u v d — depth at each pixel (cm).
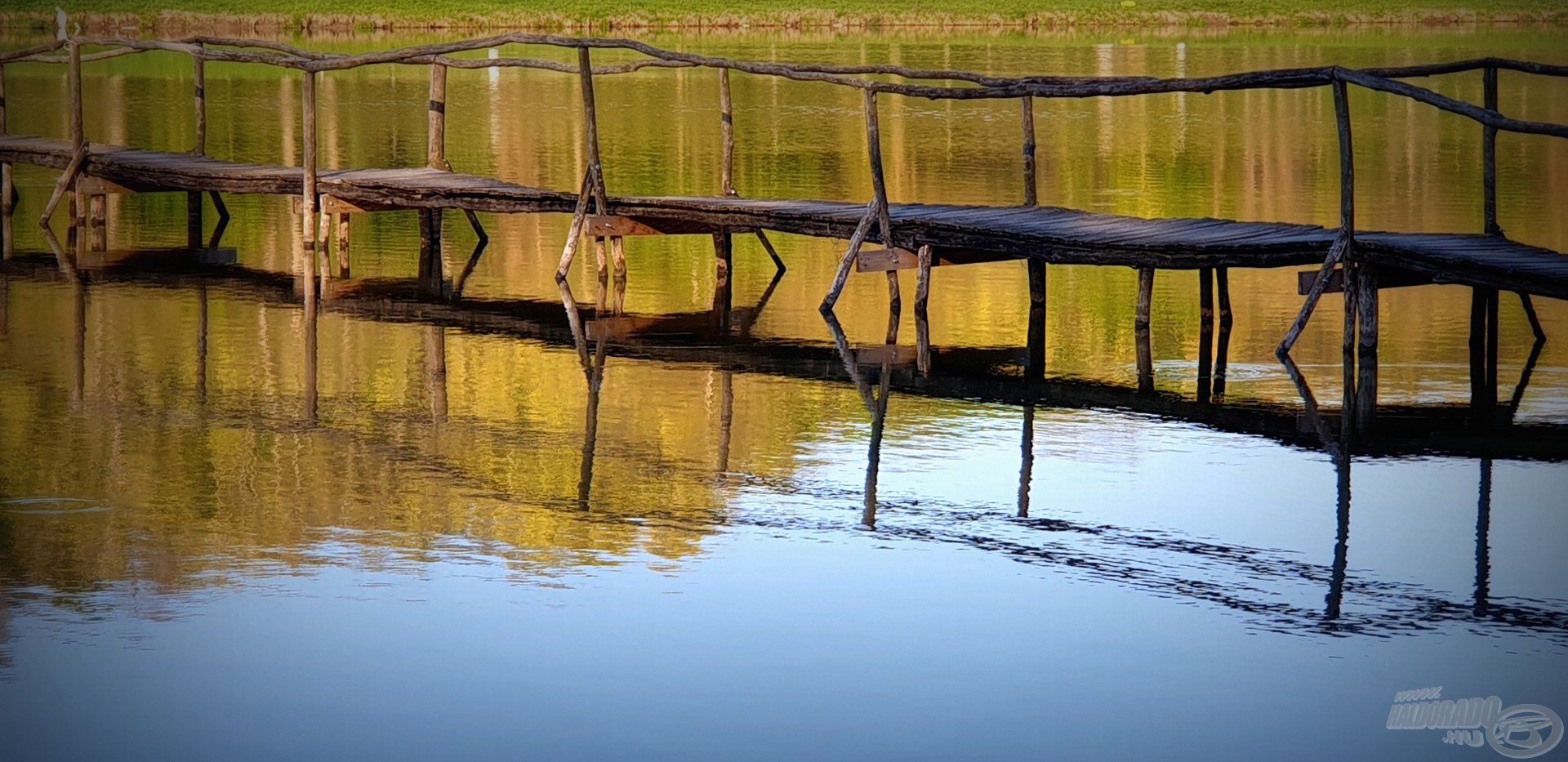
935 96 1653
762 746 716
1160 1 7225
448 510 1045
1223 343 1554
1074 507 1058
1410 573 934
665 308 1727
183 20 6369
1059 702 762
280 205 2473
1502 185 2459
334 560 945
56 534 984
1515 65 1512
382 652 813
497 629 842
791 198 2306
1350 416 1290
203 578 913
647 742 718
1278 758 711
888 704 758
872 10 6869
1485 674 798
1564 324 1623
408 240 2161
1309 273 1474
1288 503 1066
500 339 1568
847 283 1869
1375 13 6781
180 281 1853
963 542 985
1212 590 906
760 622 852
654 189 2372
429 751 710
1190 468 1148
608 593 895
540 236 2177
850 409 1318
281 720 740
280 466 1139
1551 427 1252
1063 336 1592
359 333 1586
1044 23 6681
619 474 1132
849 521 1027
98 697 763
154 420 1262
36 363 1445
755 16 6644
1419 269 1379
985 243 1586
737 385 1399
